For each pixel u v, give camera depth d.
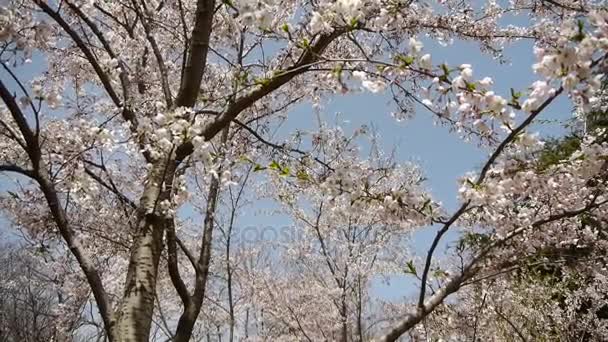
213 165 3.04
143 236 2.99
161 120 2.83
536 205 3.78
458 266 3.80
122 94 4.42
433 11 4.05
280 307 9.26
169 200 3.19
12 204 4.32
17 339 8.55
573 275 6.03
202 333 10.62
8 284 8.82
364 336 8.30
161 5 5.21
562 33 1.87
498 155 2.70
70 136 3.43
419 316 2.97
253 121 5.28
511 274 5.16
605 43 1.81
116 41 5.18
